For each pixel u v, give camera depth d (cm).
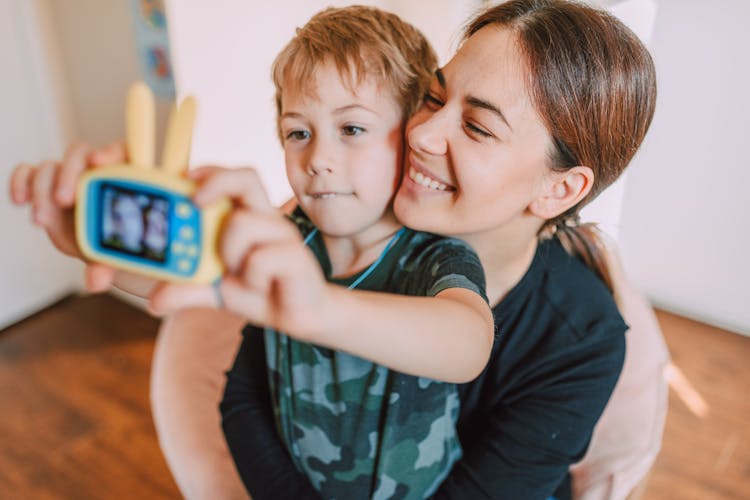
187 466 88
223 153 171
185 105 32
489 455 64
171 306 31
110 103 186
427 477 59
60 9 187
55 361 190
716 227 163
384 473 56
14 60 189
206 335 103
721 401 163
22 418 168
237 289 31
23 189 37
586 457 86
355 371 54
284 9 170
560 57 49
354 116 52
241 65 167
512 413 65
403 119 55
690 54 145
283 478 63
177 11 147
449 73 52
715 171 157
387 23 57
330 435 57
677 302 182
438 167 52
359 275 58
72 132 209
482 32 52
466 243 56
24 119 196
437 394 57
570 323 67
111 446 160
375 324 35
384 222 58
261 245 30
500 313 67
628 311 99
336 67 51
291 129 54
